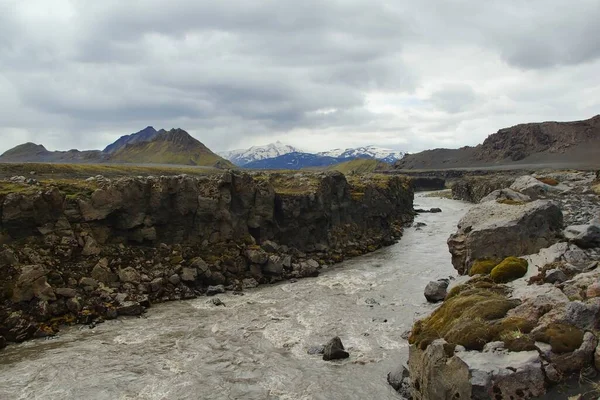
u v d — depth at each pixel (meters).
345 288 53.66
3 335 37.53
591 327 18.73
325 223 77.44
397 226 106.00
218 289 52.84
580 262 27.41
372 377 30.09
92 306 43.94
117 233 53.41
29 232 46.28
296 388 29.17
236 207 63.88
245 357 34.16
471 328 20.77
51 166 91.81
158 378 30.91
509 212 37.28
